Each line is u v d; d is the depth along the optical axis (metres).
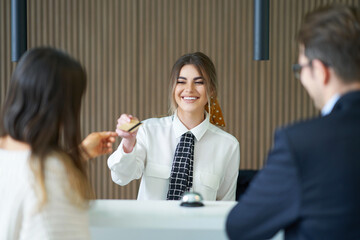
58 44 4.75
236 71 4.71
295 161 0.97
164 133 2.20
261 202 1.01
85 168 1.16
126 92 4.78
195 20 4.68
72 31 4.75
